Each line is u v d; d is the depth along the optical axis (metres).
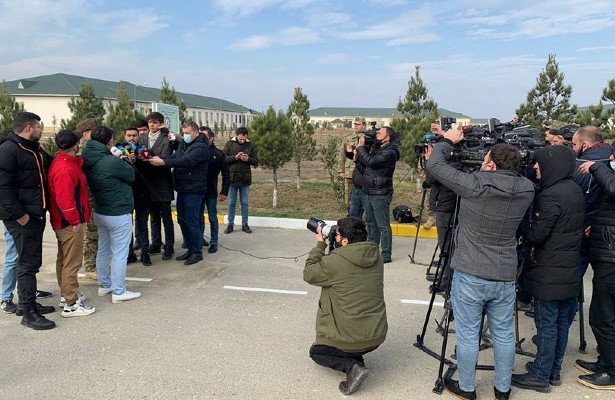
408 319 5.00
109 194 5.07
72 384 3.65
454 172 3.29
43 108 60.47
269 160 10.92
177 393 3.54
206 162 6.61
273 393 3.55
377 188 6.67
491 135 4.63
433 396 3.58
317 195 12.50
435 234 8.45
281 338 4.46
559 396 3.61
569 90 17.84
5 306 5.00
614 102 14.30
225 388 3.61
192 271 6.41
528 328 4.88
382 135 6.58
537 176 4.08
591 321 3.75
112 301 5.32
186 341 4.38
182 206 6.64
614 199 3.54
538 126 17.78
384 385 3.71
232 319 4.89
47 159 4.75
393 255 7.33
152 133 6.79
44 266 6.56
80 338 4.42
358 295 3.54
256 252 7.39
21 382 3.67
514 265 3.26
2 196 4.31
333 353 3.63
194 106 78.81
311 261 3.73
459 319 3.39
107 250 5.41
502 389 3.46
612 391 3.68
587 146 4.44
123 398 3.47
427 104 15.41
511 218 3.18
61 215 4.66
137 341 4.37
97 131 5.10
